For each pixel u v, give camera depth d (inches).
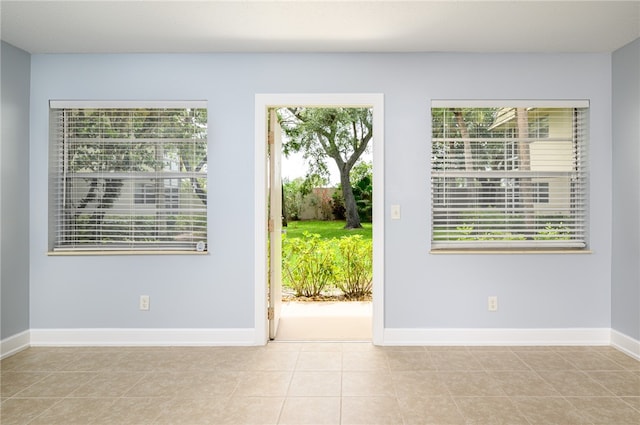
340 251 203.2
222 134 127.0
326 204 287.3
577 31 110.7
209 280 127.3
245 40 117.0
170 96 126.7
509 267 126.9
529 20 104.2
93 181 129.3
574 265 126.7
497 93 126.3
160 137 128.9
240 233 127.1
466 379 101.4
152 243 129.3
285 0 94.7
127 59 126.6
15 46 120.5
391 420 82.1
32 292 127.0
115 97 127.0
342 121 261.0
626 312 120.2
